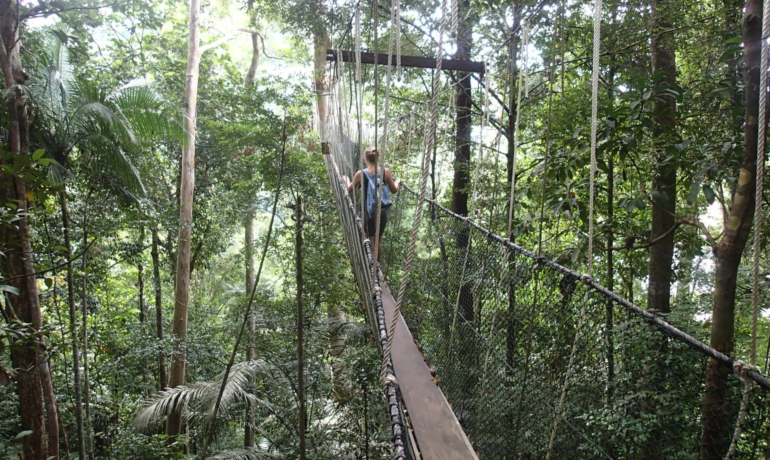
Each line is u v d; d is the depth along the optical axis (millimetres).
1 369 2623
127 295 11094
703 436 1610
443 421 1955
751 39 2188
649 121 3066
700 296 4004
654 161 3248
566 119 3924
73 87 5324
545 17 4098
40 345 3373
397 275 4082
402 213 4793
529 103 4344
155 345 8117
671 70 3898
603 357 1844
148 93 6281
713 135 3412
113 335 8258
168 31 11742
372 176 3891
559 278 1992
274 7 6863
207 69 11633
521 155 5781
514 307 2256
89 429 5633
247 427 7492
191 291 12711
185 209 9258
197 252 11109
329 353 7203
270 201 8922
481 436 2186
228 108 10484
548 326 2029
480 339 2445
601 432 1745
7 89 3600
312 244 7195
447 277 3309
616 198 4371
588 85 4617
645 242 3842
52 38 5320
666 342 1758
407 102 7129
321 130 7383
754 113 2176
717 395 1640
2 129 4031
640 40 4070
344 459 5812
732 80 3279
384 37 5961
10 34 3736
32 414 3869
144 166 7703
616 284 5281
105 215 6367
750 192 2205
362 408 6020
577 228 3770
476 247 2867
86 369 5586
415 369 2365
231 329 8352
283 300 7457
